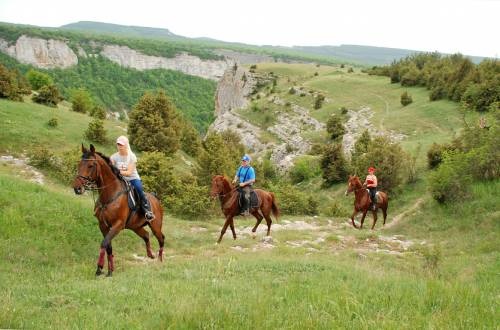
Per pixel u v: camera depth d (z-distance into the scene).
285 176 53.59
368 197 23.67
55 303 7.43
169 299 7.47
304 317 6.00
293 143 70.56
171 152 44.69
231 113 114.62
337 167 38.62
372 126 57.50
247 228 21.78
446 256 16.95
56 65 191.75
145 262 13.52
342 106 84.06
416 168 31.80
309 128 84.62
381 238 20.98
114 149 42.00
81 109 57.06
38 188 16.73
